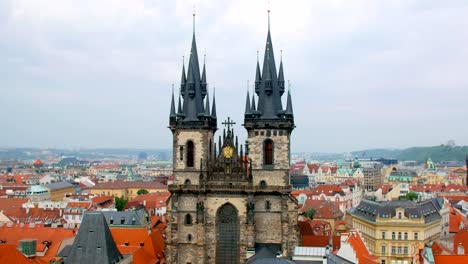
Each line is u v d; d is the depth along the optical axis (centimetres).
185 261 15675
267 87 15588
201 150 15700
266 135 15462
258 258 13612
